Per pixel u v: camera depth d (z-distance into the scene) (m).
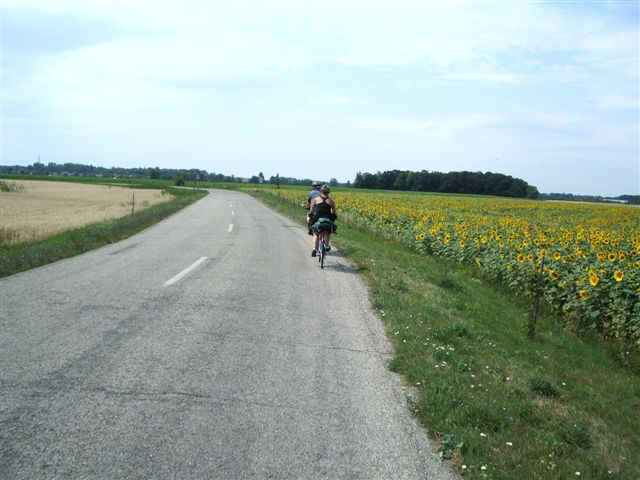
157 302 6.40
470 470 3.04
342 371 4.46
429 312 6.84
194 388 3.85
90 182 103.94
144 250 11.13
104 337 4.90
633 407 4.95
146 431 3.16
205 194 57.09
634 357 6.79
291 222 21.62
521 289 9.62
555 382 5.03
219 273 8.66
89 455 2.85
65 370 4.03
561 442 3.61
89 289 6.95
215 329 5.41
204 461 2.88
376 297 7.34
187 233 15.19
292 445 3.13
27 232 14.83
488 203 46.12
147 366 4.23
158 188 80.75
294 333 5.49
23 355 4.30
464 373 4.70
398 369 4.62
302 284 8.21
